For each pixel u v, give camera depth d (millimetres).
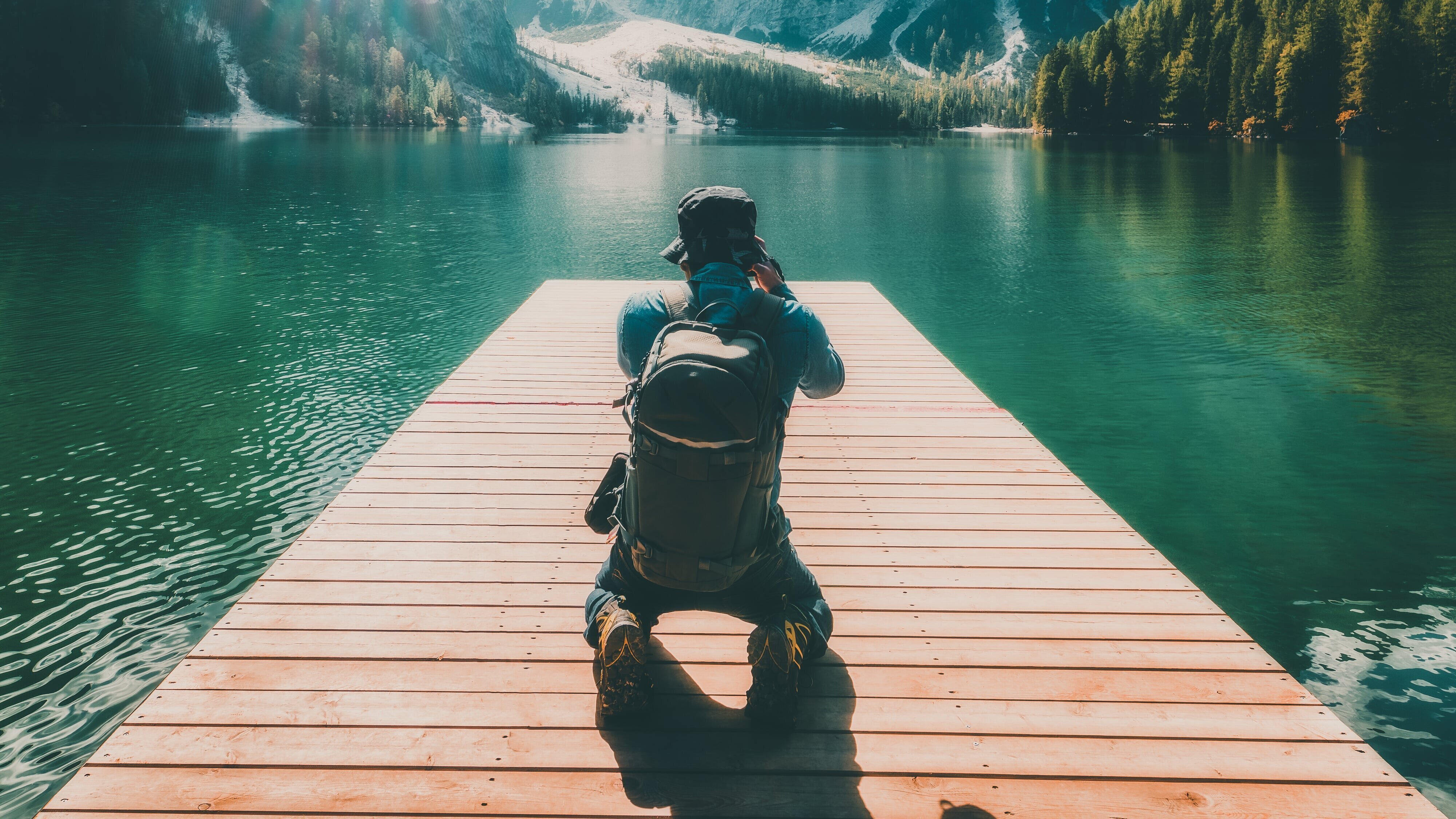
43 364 9336
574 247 18359
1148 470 6836
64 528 5410
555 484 4039
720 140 123875
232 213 24203
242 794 1932
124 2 128750
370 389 8547
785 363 1922
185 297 13156
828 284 10156
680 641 2600
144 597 4609
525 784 1981
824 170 47719
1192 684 2404
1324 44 96375
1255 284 14977
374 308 12477
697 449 1686
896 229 22344
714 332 1827
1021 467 4348
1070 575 3105
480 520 3590
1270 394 8844
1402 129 86688
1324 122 98000
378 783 1979
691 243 2021
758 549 1895
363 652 2537
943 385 6039
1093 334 11445
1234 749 2123
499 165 50812
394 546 3320
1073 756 2098
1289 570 5156
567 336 7449
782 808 1911
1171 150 74312
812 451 4621
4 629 4262
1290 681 2414
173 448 6848
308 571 3084
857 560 3236
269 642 2582
